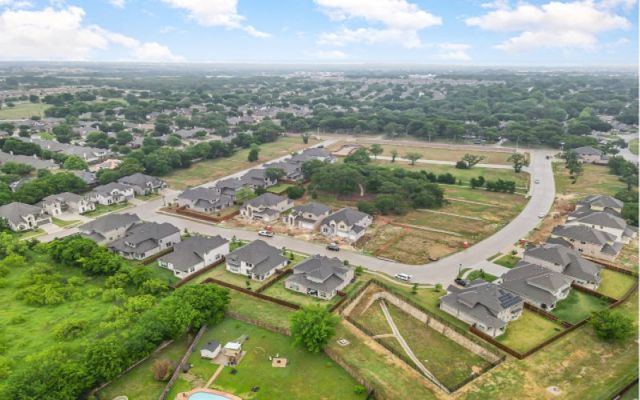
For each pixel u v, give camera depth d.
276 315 71.69
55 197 121.62
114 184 133.50
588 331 66.81
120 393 54.66
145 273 80.50
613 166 163.38
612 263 90.19
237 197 129.12
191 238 94.75
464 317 70.62
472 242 102.94
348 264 91.12
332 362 60.94
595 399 53.16
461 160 179.38
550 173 165.38
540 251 86.50
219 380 57.19
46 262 88.94
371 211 118.38
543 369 58.62
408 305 76.31
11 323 67.94
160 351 63.06
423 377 57.78
